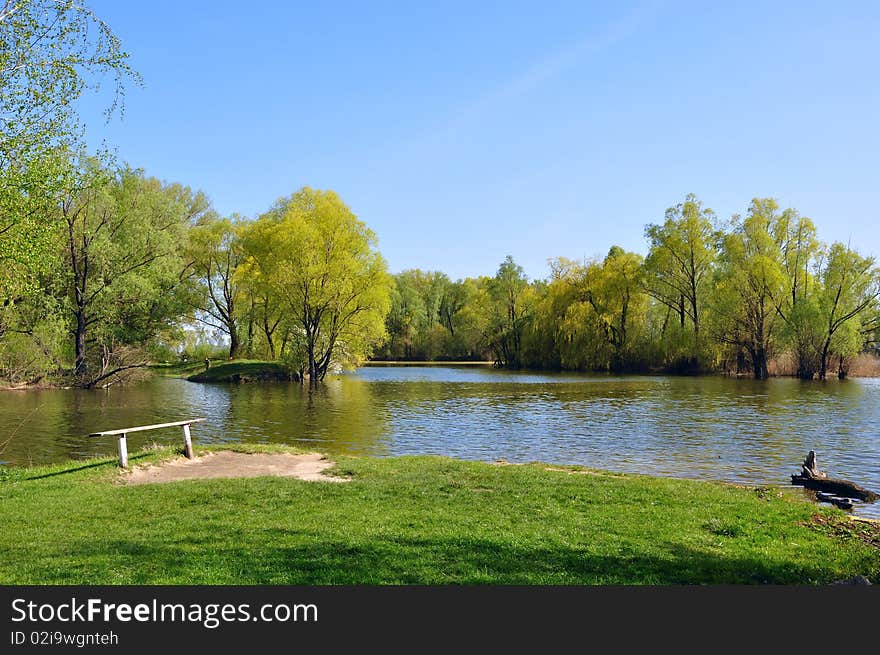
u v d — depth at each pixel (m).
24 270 23.00
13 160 18.91
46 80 17.91
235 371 56.09
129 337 49.97
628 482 15.91
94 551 9.45
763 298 61.12
